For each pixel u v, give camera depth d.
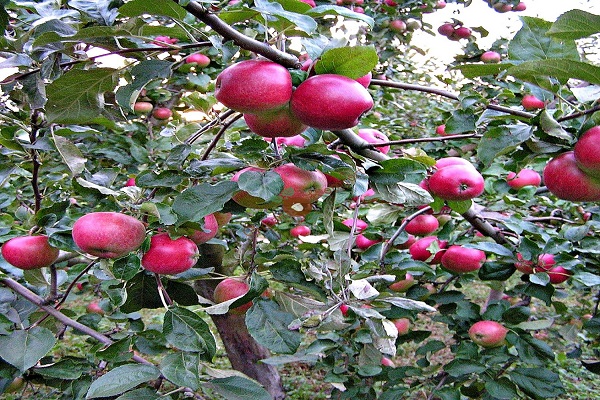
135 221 1.15
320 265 1.32
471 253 1.90
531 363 1.73
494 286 2.31
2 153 1.42
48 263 1.32
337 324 1.29
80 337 4.42
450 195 1.47
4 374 1.30
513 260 1.69
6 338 1.20
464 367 1.70
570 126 1.19
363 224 2.04
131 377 1.04
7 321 1.26
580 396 3.55
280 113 1.00
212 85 1.76
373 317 1.06
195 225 1.16
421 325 4.92
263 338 1.11
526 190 2.03
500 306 1.85
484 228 1.79
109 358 1.30
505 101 2.20
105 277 1.46
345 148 1.34
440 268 2.12
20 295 1.53
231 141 1.62
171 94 2.93
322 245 1.87
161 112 2.94
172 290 1.47
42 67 1.11
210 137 1.61
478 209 2.08
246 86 0.89
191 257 1.20
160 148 2.40
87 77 0.99
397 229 1.99
